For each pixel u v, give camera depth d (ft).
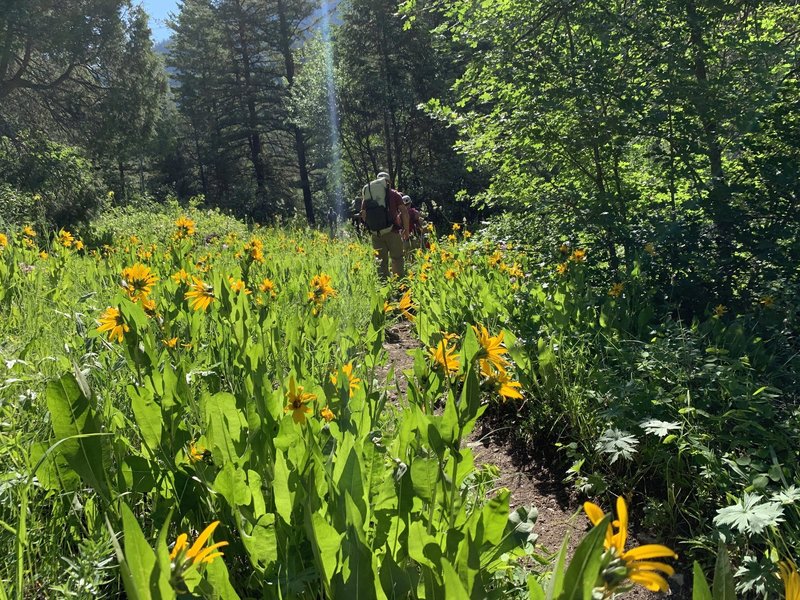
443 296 18.37
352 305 18.62
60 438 5.60
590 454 10.27
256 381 7.19
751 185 16.26
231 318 10.26
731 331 12.59
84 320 12.97
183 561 3.29
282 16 143.23
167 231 51.47
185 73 156.87
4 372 8.56
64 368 8.71
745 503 7.27
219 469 5.99
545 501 9.98
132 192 116.67
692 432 9.31
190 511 6.10
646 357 11.54
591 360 12.78
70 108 74.90
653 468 9.67
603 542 2.71
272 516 5.20
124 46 77.46
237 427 6.28
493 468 8.51
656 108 18.12
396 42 94.32
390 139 104.94
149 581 3.22
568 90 19.15
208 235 39.88
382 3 93.61
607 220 18.44
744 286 16.33
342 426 6.51
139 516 6.46
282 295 16.65
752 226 16.20
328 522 5.08
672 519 8.59
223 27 146.82
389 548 4.96
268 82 150.61
